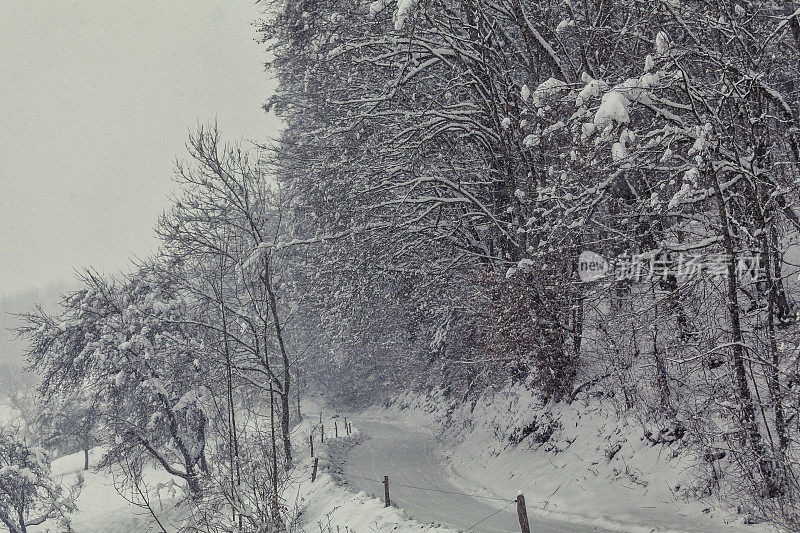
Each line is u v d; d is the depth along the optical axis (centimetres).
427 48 1919
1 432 2995
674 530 977
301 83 2364
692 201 1056
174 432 2511
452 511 1382
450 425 2806
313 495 1616
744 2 1192
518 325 1817
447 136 2180
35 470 2955
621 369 1466
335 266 2350
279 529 1225
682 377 1204
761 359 942
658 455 1249
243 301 2264
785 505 909
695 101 1138
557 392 1812
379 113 1984
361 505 1305
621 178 1480
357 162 2084
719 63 997
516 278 1805
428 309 2833
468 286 2273
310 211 2397
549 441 1695
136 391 2605
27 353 2784
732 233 1038
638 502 1165
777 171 1181
